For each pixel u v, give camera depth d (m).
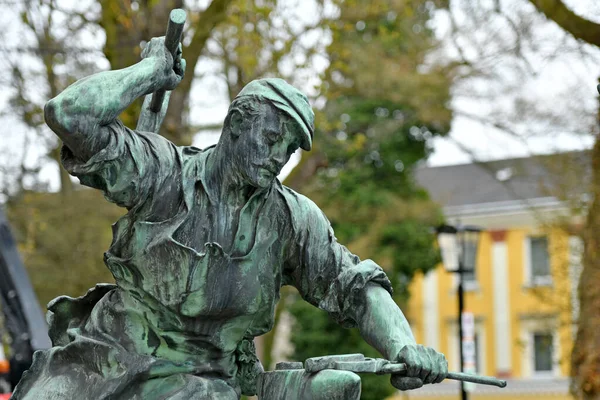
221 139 4.61
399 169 28.50
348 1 16.95
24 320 12.09
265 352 24.59
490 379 4.50
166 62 4.62
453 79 20.69
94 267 20.81
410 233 28.12
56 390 4.65
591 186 16.58
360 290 4.74
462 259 17.66
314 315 29.67
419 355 4.43
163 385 4.61
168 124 15.68
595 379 15.80
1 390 12.69
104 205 21.14
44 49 15.91
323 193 27.38
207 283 4.57
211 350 4.71
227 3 15.46
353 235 27.36
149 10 15.54
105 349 4.63
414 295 45.97
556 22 16.38
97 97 4.38
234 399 4.66
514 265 44.25
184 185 4.63
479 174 46.00
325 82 17.41
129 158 4.53
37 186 21.03
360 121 25.75
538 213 19.67
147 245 4.58
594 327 15.93
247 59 16.45
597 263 16.11
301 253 4.77
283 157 4.49
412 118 25.78
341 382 4.30
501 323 44.25
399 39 21.48
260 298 4.70
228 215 4.64
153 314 4.65
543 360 43.34
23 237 21.36
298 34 16.88
